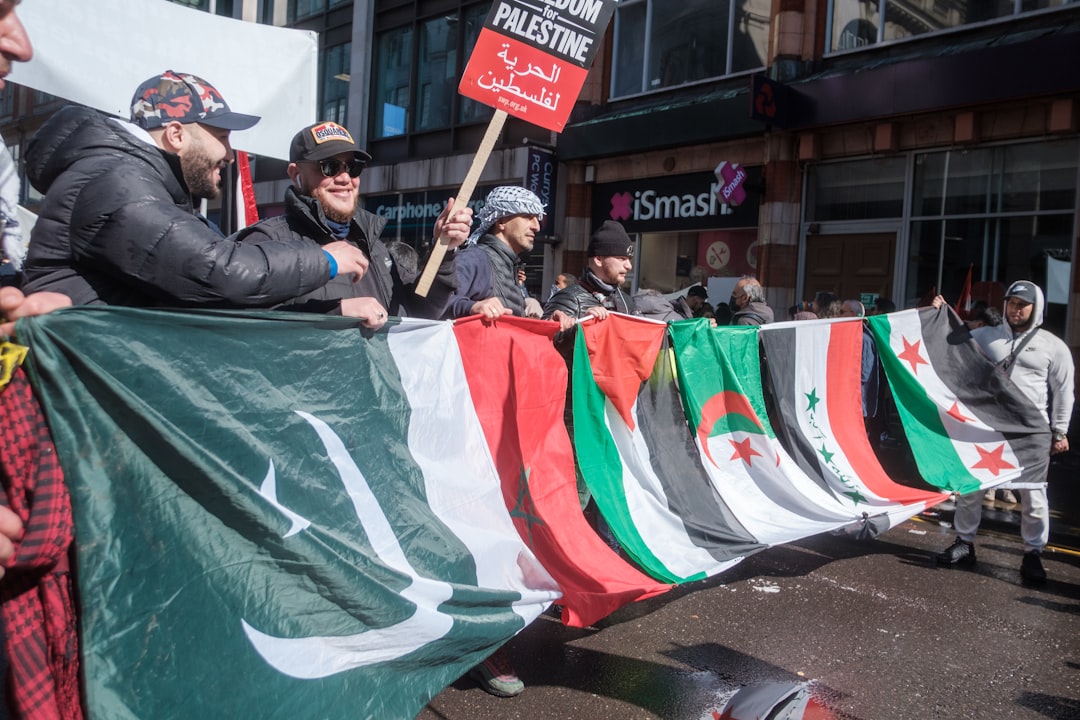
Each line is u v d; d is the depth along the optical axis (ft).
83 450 5.63
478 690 10.90
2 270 6.66
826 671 11.77
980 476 17.26
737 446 15.46
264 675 6.54
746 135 38.91
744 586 15.78
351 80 59.41
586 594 10.83
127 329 6.13
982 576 16.83
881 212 36.22
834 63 37.55
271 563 6.64
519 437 11.08
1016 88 30.04
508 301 12.89
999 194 32.78
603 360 13.16
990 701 10.94
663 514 13.39
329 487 7.80
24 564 5.25
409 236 55.62
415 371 9.52
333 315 8.20
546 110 10.39
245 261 6.72
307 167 9.45
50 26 12.41
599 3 10.59
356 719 7.29
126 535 5.80
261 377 7.31
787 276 38.32
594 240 15.43
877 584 16.06
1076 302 30.45
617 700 10.69
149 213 6.33
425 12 54.60
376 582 7.42
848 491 16.51
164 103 7.13
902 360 18.11
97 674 5.61
